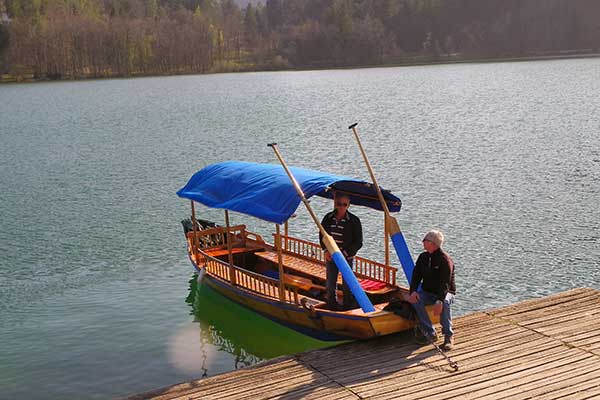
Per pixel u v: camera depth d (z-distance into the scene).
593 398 8.27
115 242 21.83
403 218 23.06
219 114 66.81
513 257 18.78
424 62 183.12
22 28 157.38
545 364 9.28
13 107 85.38
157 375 12.53
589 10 181.38
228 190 14.00
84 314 15.68
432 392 8.64
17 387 12.16
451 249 19.59
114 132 54.81
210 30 187.00
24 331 14.72
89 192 30.41
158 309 15.90
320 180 12.18
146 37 172.88
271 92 97.44
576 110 55.84
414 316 10.59
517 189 26.97
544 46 183.50
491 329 10.66
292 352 13.37
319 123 55.88
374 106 70.44
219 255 16.41
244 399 8.80
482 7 196.88
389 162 35.03
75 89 119.19
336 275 11.79
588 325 10.61
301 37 192.62
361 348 10.29
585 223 21.77
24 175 35.72
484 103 67.56
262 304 13.48
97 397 11.76
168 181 32.56
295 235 21.84
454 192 26.91
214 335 14.35
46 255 20.61
